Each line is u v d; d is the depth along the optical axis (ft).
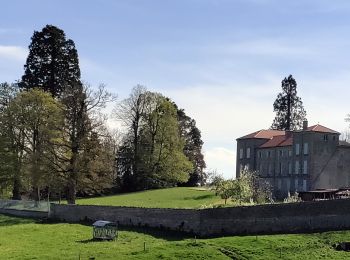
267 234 166.50
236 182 236.43
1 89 282.77
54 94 325.83
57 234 178.40
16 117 268.00
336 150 322.34
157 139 346.13
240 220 170.40
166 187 353.92
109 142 247.29
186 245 148.46
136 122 350.43
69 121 238.27
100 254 141.18
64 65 331.36
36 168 234.17
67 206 217.97
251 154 373.81
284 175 339.98
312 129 320.70
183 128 435.53
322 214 165.78
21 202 245.65
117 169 356.59
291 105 474.90
